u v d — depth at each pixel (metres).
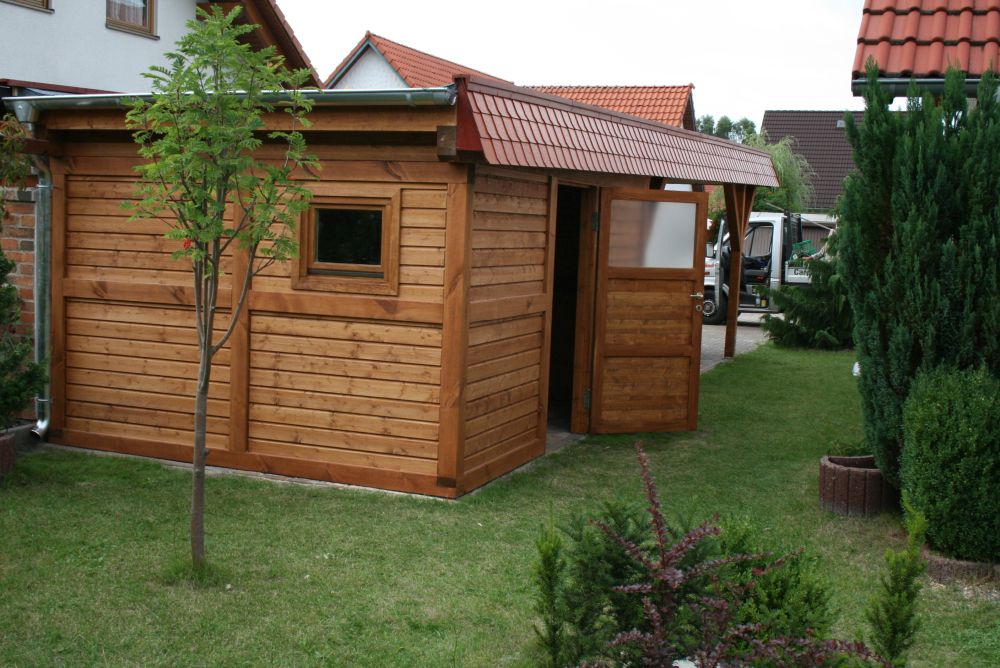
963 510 5.57
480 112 6.53
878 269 6.43
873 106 6.40
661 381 9.87
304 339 7.41
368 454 7.29
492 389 7.54
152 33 14.40
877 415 6.43
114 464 7.69
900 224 6.17
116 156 7.91
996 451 5.51
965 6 8.14
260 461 7.59
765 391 12.45
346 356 7.30
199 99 4.93
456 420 7.00
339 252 7.31
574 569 3.73
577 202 11.52
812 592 3.89
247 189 5.14
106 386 8.14
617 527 3.79
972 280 5.96
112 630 4.57
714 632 3.35
